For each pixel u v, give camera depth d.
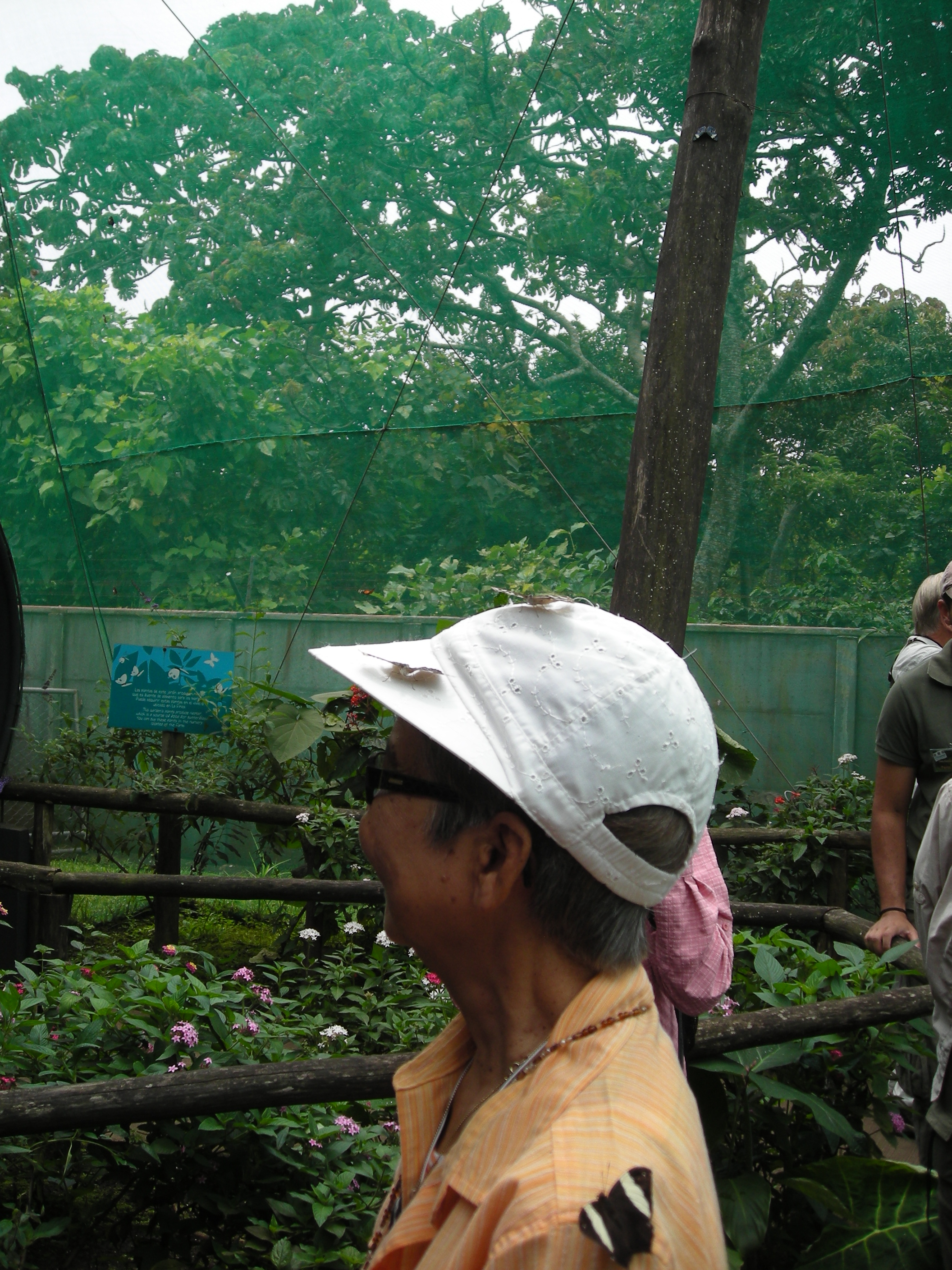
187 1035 2.01
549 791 0.73
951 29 3.78
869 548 4.76
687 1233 0.58
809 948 2.25
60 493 5.19
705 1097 1.87
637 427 2.78
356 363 4.64
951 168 4.00
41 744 5.30
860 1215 1.79
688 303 2.75
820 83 4.04
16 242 4.68
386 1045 3.03
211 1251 1.97
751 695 5.00
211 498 5.07
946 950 1.65
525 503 4.85
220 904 5.20
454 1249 0.65
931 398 4.48
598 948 0.77
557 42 4.05
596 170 4.19
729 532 4.91
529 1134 0.68
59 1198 2.03
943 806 1.83
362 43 4.14
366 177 4.30
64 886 3.69
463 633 0.83
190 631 5.26
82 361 4.85
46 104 4.40
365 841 0.85
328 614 5.12
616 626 0.81
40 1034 2.18
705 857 1.53
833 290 4.36
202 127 4.34
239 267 4.52
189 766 4.58
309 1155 1.97
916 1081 2.24
